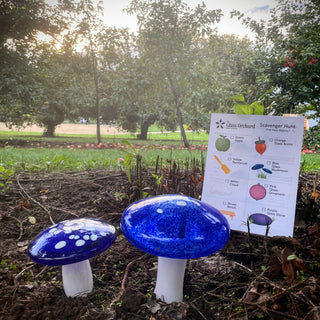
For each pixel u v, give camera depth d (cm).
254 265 63
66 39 380
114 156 212
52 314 49
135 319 48
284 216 68
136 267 63
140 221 48
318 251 57
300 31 243
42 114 482
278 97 222
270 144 70
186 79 339
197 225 46
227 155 75
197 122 410
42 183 123
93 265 64
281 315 47
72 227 52
